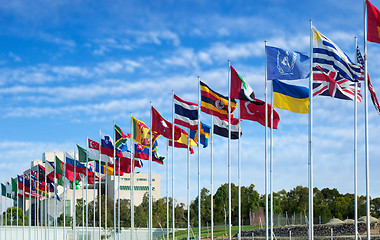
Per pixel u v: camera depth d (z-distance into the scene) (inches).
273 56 1879.9
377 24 1635.1
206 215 6663.4
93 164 3779.5
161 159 2928.2
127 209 7175.2
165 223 6628.9
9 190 4849.9
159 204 7160.4
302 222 4628.4
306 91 1892.2
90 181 3474.4
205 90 2250.2
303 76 1850.4
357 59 1840.6
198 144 2393.0
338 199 6087.6
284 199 6830.7
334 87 1862.7
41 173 3976.4
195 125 2400.3
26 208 7554.1
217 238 4500.5
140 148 2940.5
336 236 3641.7
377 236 3390.7
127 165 3206.2
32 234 5551.2
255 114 2101.4
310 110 1727.4
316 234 3882.9
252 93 2050.9
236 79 2043.6
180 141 2652.6
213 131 2324.1
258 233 4330.7
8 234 5349.4
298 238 3833.7
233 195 6668.3
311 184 1697.8
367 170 1595.7
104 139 3139.8
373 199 6018.7
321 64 1788.9
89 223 6875.0
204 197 6929.1
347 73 1759.4
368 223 1573.6
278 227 4315.9
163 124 2583.7
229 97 2078.0
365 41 1644.9
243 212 6530.5
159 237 5290.4
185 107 2412.6
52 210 7062.0
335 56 1766.7
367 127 1612.9
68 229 6363.2
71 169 3459.6
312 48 1759.4
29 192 4106.8
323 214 5782.5
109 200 7859.3
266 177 2005.4
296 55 1862.7
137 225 6609.3
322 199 6707.7
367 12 1646.2
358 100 1870.1
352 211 5826.8
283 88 1919.3
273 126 2063.2
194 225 6653.5
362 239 3444.9
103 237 6491.1
